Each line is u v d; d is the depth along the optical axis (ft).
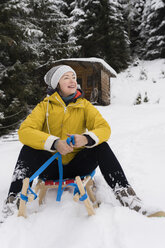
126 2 72.23
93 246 3.24
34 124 4.96
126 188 4.43
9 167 9.82
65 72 5.25
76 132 5.28
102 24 55.06
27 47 31.78
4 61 29.96
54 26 40.27
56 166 5.03
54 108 5.23
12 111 27.09
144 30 72.02
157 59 69.97
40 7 36.32
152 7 67.10
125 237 3.27
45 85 37.55
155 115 23.17
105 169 4.63
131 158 9.30
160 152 9.76
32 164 4.82
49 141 4.50
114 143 12.38
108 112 30.86
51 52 39.40
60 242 3.47
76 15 54.49
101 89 39.47
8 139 22.36
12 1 26.81
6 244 3.55
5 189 6.98
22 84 31.32
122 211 3.94
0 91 25.54
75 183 4.28
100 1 55.16
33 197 4.09
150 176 7.14
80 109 5.30
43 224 3.96
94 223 3.68
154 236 3.30
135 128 17.58
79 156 4.90
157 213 4.13
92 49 55.62
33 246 3.53
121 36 59.16
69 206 4.45
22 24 30.68
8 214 4.40
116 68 61.62
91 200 4.93
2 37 25.34
